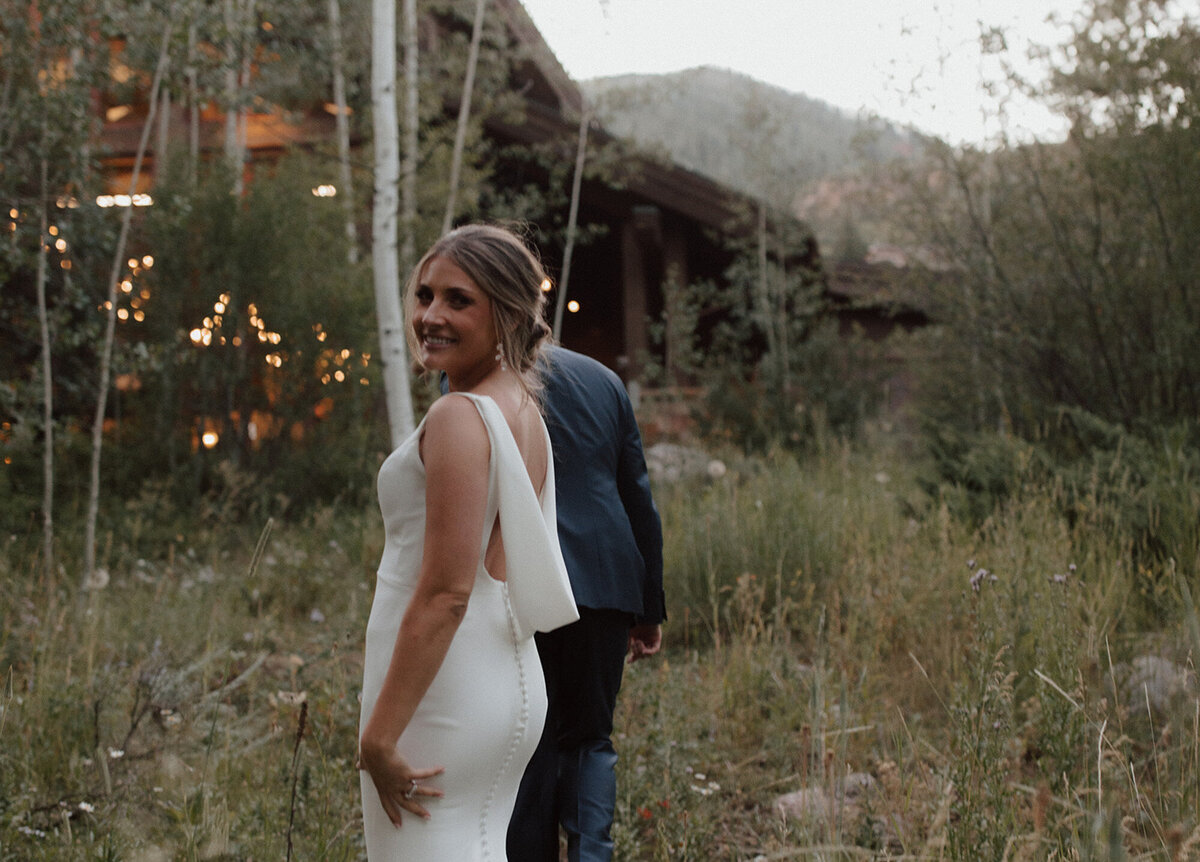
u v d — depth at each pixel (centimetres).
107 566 644
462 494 151
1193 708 212
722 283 1953
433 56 1281
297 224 978
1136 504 498
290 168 1044
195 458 903
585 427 258
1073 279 809
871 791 267
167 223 891
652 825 285
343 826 261
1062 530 450
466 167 1159
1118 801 206
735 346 1571
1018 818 224
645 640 287
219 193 950
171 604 526
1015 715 312
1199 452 589
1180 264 734
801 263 1614
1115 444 665
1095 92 824
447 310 170
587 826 238
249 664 436
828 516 604
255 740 333
